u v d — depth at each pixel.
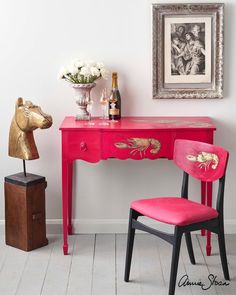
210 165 3.21
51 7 3.80
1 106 3.92
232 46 3.82
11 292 3.17
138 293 3.16
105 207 4.04
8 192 3.75
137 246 3.80
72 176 4.00
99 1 3.79
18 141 3.69
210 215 3.09
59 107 3.92
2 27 3.83
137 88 3.88
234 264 3.52
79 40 3.84
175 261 2.98
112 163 3.98
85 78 3.68
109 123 3.64
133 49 3.84
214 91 3.85
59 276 3.36
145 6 3.79
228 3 3.77
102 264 3.52
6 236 3.83
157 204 3.19
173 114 3.90
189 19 3.77
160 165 3.98
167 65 3.82
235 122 3.90
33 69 3.87
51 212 4.04
